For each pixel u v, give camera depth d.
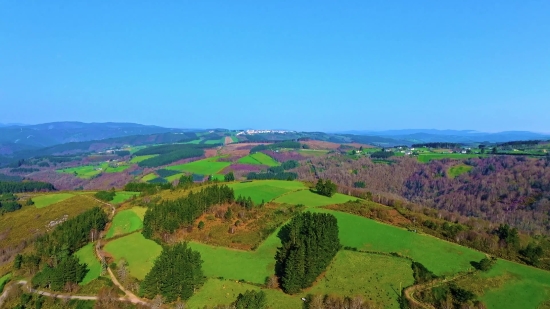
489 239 94.69
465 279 79.31
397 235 98.19
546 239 103.56
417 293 75.62
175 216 104.38
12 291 87.38
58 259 93.00
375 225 104.12
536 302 73.50
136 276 86.06
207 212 113.75
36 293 84.50
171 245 95.69
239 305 70.81
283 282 78.69
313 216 95.69
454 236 97.88
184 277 78.81
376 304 72.94
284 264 83.06
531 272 83.12
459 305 72.50
